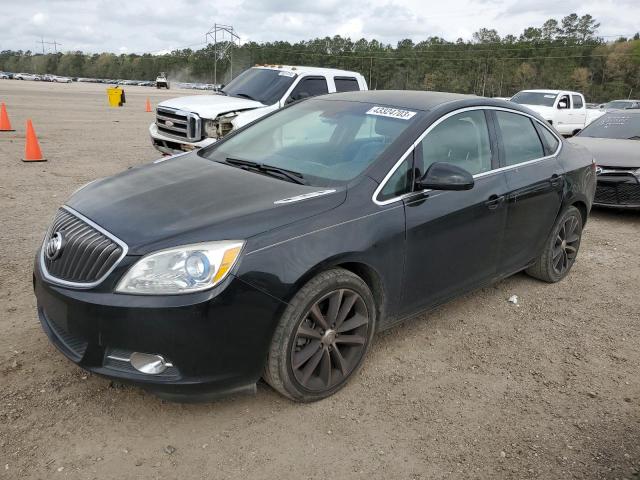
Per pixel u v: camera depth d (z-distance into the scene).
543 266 5.13
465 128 4.08
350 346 3.35
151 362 2.71
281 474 2.65
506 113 4.55
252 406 3.14
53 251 3.00
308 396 3.15
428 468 2.76
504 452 2.91
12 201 7.06
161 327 2.62
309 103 4.58
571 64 118.06
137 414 3.00
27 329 3.79
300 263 2.91
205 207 3.03
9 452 2.66
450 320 4.42
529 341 4.16
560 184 4.85
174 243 2.72
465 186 3.41
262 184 3.39
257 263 2.79
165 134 9.53
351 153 3.66
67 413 2.96
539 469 2.80
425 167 3.64
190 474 2.62
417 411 3.21
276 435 2.91
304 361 3.07
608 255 6.42
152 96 49.19
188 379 2.72
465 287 4.11
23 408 2.97
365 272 3.34
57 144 12.48
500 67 120.50
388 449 2.87
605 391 3.55
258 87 10.22
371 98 4.29
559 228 5.08
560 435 3.08
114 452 2.72
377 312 3.49
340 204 3.21
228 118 8.81
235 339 2.76
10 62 195.00
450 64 125.19
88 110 24.17
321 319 3.09
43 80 115.75
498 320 4.48
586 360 3.93
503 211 4.19
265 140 4.18
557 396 3.46
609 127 9.39
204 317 2.66
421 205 3.55
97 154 11.42
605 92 115.62
